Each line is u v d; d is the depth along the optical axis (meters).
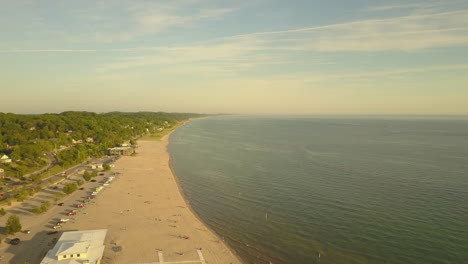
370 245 90.94
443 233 97.25
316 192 141.38
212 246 91.06
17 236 93.06
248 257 85.62
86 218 108.44
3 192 132.62
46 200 126.75
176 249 88.38
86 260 77.94
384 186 149.00
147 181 161.38
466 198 129.62
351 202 127.00
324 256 85.81
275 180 163.62
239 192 143.50
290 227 104.56
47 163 191.50
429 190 141.25
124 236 95.31
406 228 101.44
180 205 125.31
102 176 169.38
